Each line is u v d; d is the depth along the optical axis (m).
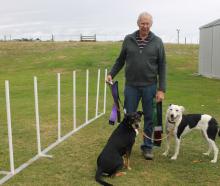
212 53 12.27
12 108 7.12
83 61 16.81
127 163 3.66
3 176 3.51
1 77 13.53
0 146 4.47
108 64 16.14
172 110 3.86
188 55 19.08
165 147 4.40
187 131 3.93
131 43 3.91
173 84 10.70
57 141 4.58
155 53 3.89
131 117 3.56
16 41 28.73
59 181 3.38
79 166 3.76
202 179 3.47
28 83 11.45
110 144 3.48
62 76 13.26
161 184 3.35
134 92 3.97
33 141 4.70
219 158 4.04
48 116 6.27
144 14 3.80
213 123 3.89
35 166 3.75
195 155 4.14
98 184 3.31
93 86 10.41
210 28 12.33
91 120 5.83
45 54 20.03
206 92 9.12
